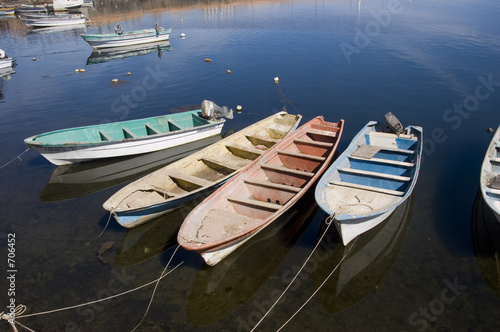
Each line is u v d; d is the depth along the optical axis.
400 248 9.11
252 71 23.62
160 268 9.04
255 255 9.29
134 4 62.88
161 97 20.59
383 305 7.68
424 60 22.64
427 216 10.07
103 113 18.83
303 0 51.66
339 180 10.89
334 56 25.09
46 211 11.46
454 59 22.34
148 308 7.94
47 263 9.27
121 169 14.32
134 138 13.81
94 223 10.81
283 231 10.16
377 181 10.55
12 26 48.00
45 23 45.53
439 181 11.50
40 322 7.71
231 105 18.89
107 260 9.33
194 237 8.49
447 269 8.44
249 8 48.44
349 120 16.33
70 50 33.44
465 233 9.41
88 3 61.97
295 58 25.42
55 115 18.86
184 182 11.38
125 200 10.30
